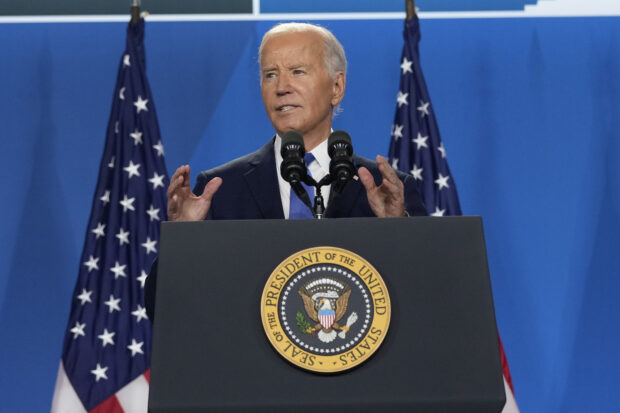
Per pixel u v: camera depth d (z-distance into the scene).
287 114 4.64
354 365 2.42
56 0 9.45
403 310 2.52
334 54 4.82
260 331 2.49
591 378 8.69
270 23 9.55
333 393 2.40
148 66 9.38
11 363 8.57
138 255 8.13
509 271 8.94
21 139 9.12
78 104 9.25
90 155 9.14
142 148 8.47
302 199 3.37
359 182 4.38
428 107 8.61
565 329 8.80
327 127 4.80
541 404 8.63
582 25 9.52
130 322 7.93
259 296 2.53
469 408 2.42
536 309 8.84
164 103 9.30
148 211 8.29
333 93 4.84
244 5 9.55
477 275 2.57
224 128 9.30
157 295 2.53
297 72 4.70
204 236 2.61
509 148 9.24
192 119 9.29
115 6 9.52
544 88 9.38
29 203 8.97
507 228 9.05
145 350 7.85
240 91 9.39
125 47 9.35
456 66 9.44
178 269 2.57
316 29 4.85
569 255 8.98
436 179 8.41
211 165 9.22
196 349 2.46
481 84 9.40
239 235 2.61
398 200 3.39
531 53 9.46
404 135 8.52
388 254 2.59
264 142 9.27
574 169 9.20
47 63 9.33
